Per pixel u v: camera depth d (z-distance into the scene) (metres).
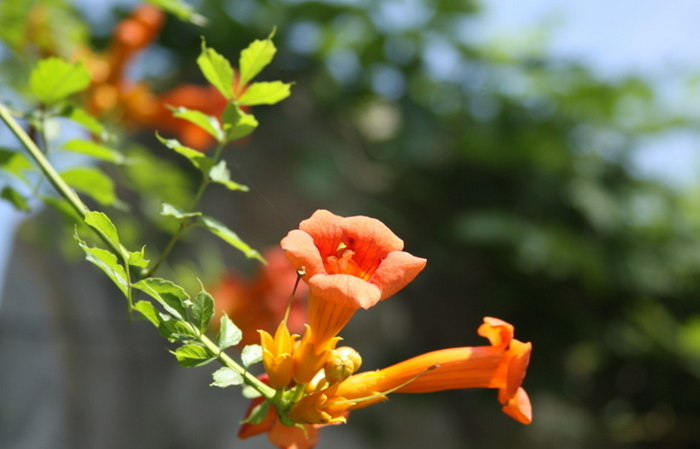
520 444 7.88
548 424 7.90
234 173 7.02
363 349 7.51
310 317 2.08
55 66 2.75
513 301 7.60
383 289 1.89
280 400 2.05
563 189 7.22
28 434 7.61
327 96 6.89
